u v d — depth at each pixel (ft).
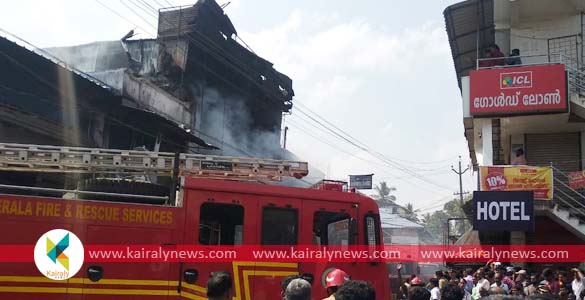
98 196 26.76
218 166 28.66
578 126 59.98
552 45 62.59
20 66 48.62
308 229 27.66
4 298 22.33
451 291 18.08
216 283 13.89
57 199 23.63
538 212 51.31
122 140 59.57
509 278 40.09
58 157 27.99
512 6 61.57
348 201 28.86
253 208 26.91
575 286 38.45
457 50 75.36
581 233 48.47
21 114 46.85
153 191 27.55
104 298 23.62
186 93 78.28
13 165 28.27
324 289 27.14
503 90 53.93
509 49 64.23
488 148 54.95
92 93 54.80
